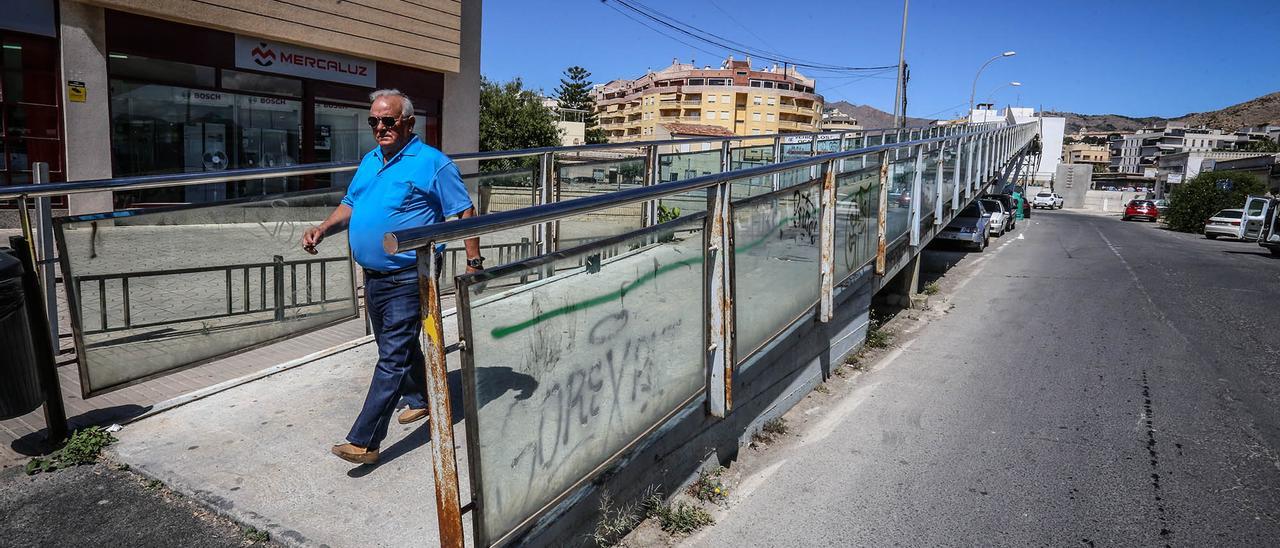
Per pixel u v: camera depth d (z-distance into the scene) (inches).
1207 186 1311.5
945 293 468.8
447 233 79.7
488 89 1638.8
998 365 290.2
